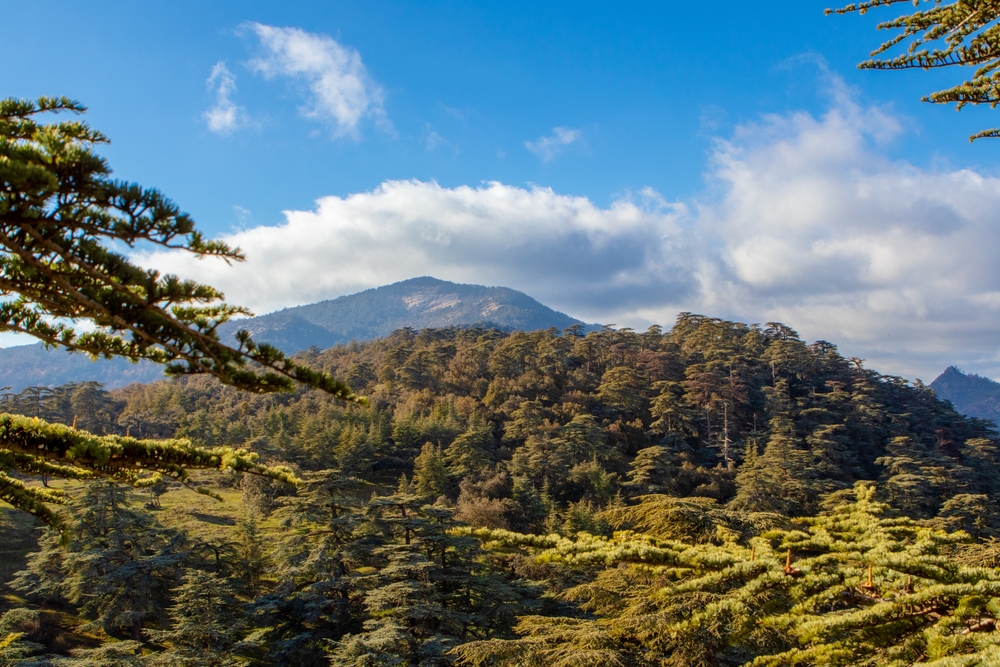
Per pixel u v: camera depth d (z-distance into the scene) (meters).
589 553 6.14
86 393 83.69
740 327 124.12
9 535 36.50
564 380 92.12
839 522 7.97
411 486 55.75
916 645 5.24
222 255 4.15
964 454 78.50
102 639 28.39
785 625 5.85
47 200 3.65
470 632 25.72
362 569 32.34
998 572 5.52
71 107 5.25
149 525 32.16
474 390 90.94
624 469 63.22
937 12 7.35
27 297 4.60
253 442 60.31
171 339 4.61
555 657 12.41
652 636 11.53
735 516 14.36
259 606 27.86
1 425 5.61
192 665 21.64
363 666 19.88
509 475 57.47
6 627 25.00
